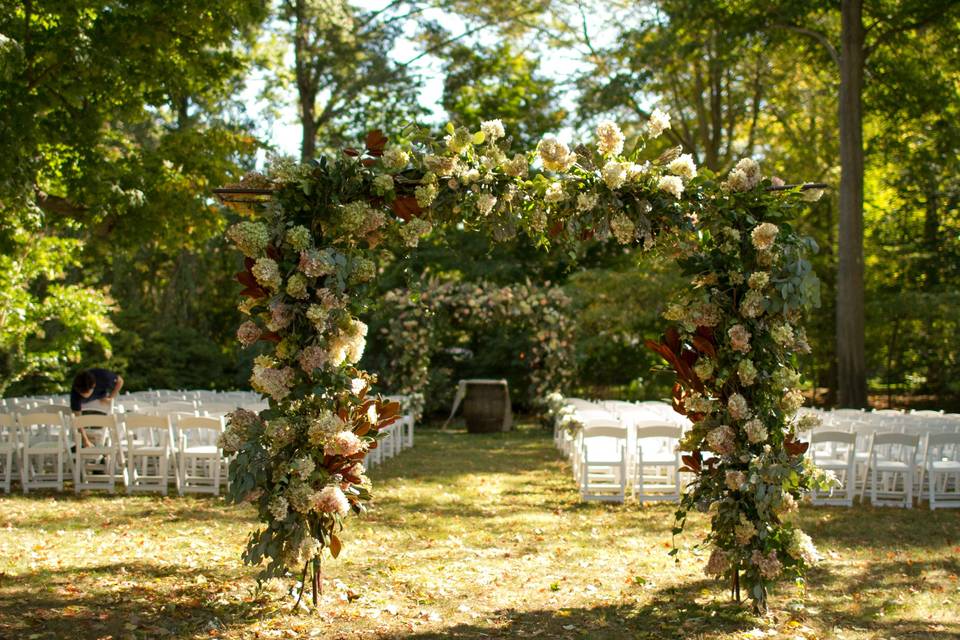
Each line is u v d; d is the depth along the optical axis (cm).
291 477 493
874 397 2552
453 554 679
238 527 763
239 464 480
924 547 706
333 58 2195
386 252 532
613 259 2480
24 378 1783
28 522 766
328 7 1936
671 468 973
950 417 1104
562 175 527
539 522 813
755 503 520
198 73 1167
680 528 554
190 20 1082
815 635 486
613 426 914
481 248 2372
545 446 1521
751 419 520
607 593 572
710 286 533
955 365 2211
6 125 926
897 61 1936
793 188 518
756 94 2331
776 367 526
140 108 1159
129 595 541
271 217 486
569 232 522
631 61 2047
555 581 598
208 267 2261
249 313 502
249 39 1836
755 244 500
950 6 1778
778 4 1853
